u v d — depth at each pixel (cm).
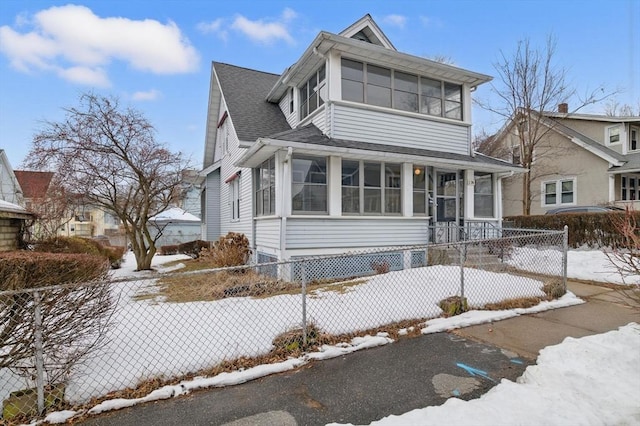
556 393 286
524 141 1686
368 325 473
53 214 1159
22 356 296
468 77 1079
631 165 1566
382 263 897
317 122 992
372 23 1084
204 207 1953
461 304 541
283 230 832
